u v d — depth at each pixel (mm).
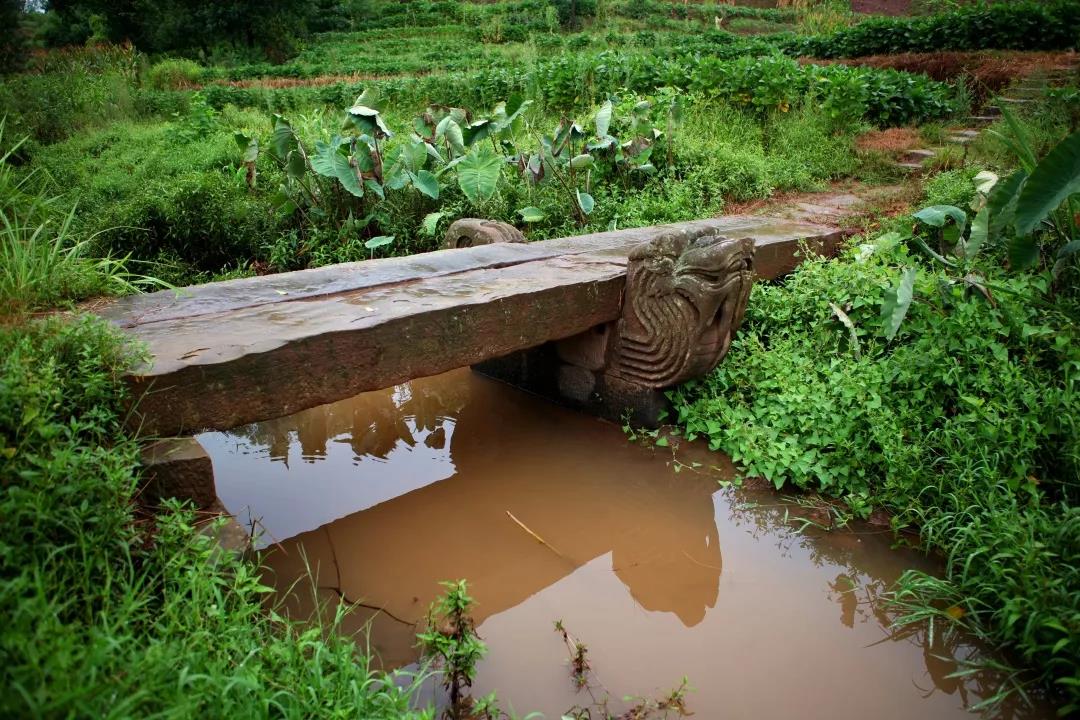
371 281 3834
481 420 4621
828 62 14164
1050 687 2453
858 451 3557
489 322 3562
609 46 20078
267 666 2002
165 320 3070
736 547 3350
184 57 22531
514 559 3223
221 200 5980
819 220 6070
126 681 1584
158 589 2154
